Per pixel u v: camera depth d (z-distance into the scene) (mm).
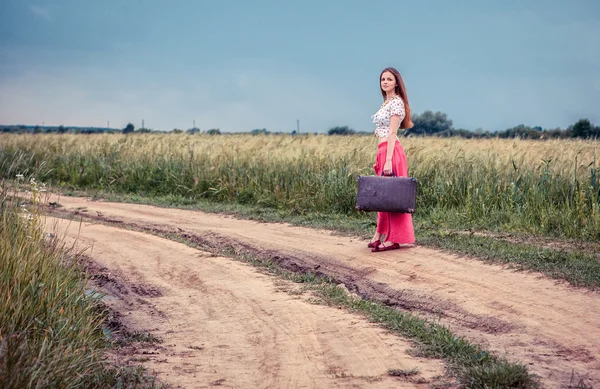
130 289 8695
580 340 6250
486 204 14070
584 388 5055
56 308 6043
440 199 14953
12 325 5270
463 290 8031
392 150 9945
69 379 4930
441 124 52062
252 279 9023
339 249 10609
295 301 7855
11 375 4473
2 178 8141
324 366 5645
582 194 12633
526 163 15266
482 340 6438
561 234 12047
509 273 8633
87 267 9578
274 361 5828
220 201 18453
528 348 6137
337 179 16172
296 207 16031
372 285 8656
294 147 19844
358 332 6586
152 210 16297
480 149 17234
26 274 6176
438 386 5117
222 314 7500
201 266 9766
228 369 5672
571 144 17281
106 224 13289
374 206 9758
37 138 26766
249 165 18984
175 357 6055
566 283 8062
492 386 5020
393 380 5270
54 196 18656
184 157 21312
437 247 10297
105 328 7055
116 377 5359
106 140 25203
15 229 6863
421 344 6199
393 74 10062
